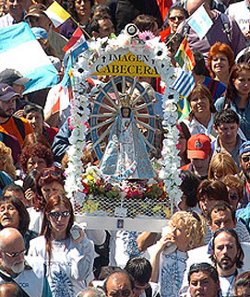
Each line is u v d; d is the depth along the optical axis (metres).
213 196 19.89
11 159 21.38
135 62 19.69
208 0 26.86
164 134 20.00
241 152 20.94
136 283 18.78
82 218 19.72
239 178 20.61
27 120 22.94
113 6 27.16
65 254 19.20
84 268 19.20
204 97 22.94
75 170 19.75
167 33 20.53
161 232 19.80
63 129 22.81
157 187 19.84
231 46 25.81
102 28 25.75
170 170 19.84
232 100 23.17
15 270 18.64
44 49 25.64
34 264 18.83
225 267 18.64
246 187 20.89
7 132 22.64
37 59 23.75
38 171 20.23
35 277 18.77
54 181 19.92
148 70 19.73
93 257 19.41
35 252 19.20
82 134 19.75
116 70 19.72
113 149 19.86
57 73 23.64
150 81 22.06
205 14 22.47
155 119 19.97
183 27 25.42
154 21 25.38
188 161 22.22
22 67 23.67
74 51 19.69
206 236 19.55
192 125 23.02
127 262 19.09
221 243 18.64
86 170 19.86
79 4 27.31
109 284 18.19
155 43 19.69
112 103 19.84
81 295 17.83
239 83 23.08
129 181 19.83
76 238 19.28
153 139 19.97
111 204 19.77
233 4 26.92
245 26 26.69
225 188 19.97
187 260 19.08
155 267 19.44
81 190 19.72
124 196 19.80
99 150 19.89
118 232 20.42
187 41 23.67
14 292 17.30
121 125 19.84
